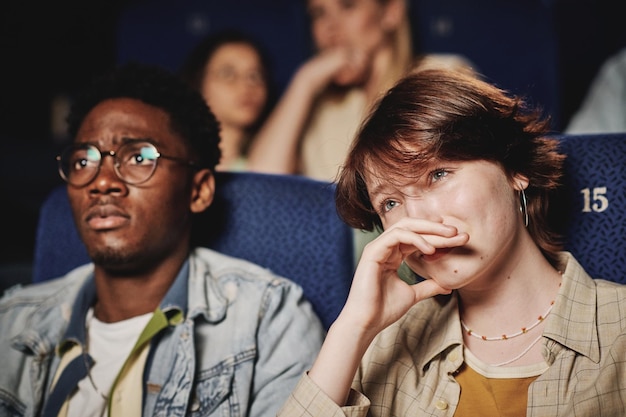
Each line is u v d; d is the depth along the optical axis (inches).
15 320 63.3
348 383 46.0
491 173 43.6
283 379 57.2
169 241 60.4
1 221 141.3
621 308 45.4
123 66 64.8
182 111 62.8
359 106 118.9
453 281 43.8
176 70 125.6
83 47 184.2
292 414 45.6
